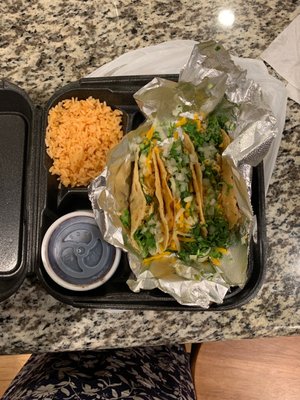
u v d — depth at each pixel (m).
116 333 0.35
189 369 0.44
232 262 0.32
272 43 0.39
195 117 0.33
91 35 0.39
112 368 0.40
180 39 0.39
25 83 0.39
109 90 0.36
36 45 0.39
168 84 0.33
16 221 0.38
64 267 0.34
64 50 0.39
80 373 0.39
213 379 0.54
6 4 0.39
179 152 0.32
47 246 0.34
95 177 0.35
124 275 0.35
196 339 0.36
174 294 0.31
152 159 0.32
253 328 0.36
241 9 0.39
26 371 0.41
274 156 0.36
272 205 0.37
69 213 0.35
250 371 0.54
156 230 0.32
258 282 0.34
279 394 0.54
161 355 0.42
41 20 0.39
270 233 0.36
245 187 0.30
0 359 0.54
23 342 0.35
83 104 0.36
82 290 0.34
